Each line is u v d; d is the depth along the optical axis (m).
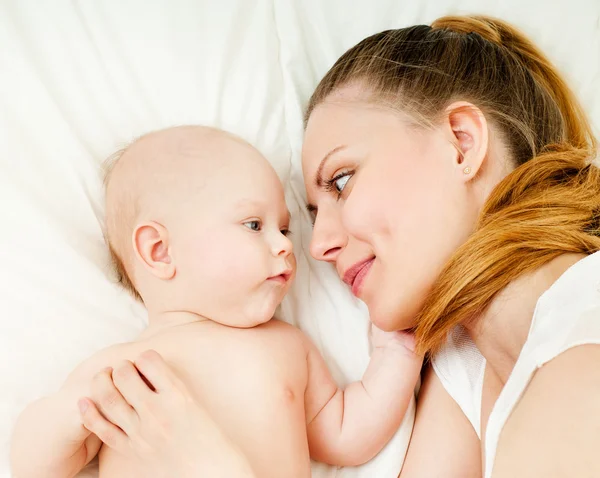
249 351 0.86
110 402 0.72
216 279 0.87
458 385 0.95
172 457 0.69
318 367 0.94
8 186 0.97
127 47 1.11
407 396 0.93
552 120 0.93
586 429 0.51
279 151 1.14
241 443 0.80
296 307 1.05
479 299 0.75
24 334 0.93
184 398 0.72
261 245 0.88
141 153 0.94
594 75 1.25
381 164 0.85
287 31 1.20
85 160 1.03
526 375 0.60
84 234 1.00
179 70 1.12
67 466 0.78
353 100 0.90
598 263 0.64
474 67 0.91
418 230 0.82
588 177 0.82
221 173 0.90
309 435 0.92
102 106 1.08
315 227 0.93
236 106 1.13
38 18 1.07
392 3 1.24
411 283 0.83
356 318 1.05
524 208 0.77
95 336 0.96
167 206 0.89
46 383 0.92
